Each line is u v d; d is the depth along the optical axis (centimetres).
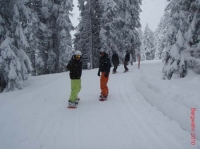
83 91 868
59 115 562
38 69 2084
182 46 1053
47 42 2039
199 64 1016
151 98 646
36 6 1986
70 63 631
